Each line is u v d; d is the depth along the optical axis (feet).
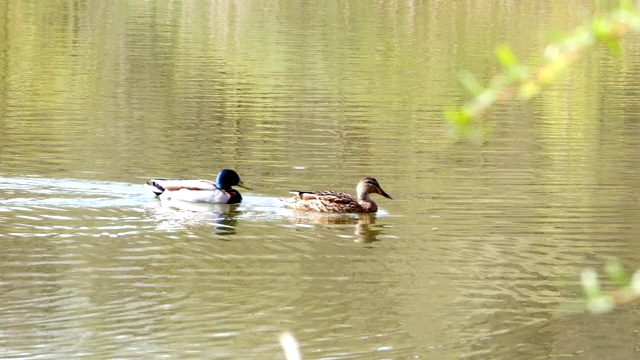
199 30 136.56
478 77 106.63
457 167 67.97
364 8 160.45
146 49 120.88
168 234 51.06
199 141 74.79
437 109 89.40
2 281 42.37
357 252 48.37
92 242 48.98
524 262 46.91
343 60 115.96
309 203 56.85
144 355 34.12
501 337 36.99
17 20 142.31
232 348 35.01
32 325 36.86
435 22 147.64
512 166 68.39
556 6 162.09
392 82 102.94
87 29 135.74
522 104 92.43
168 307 39.32
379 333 36.94
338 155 71.10
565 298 41.50
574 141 76.95
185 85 98.78
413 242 50.47
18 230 50.70
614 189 62.18
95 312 38.68
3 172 63.16
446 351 35.37
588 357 35.17
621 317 39.45
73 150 70.38
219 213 55.93
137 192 60.03
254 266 45.65
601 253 48.57
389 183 63.57
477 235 51.78
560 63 9.59
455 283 43.47
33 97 90.94
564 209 57.21
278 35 133.80
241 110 87.20
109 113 84.43
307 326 37.60
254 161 69.00
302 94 95.45
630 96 97.35
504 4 164.25
